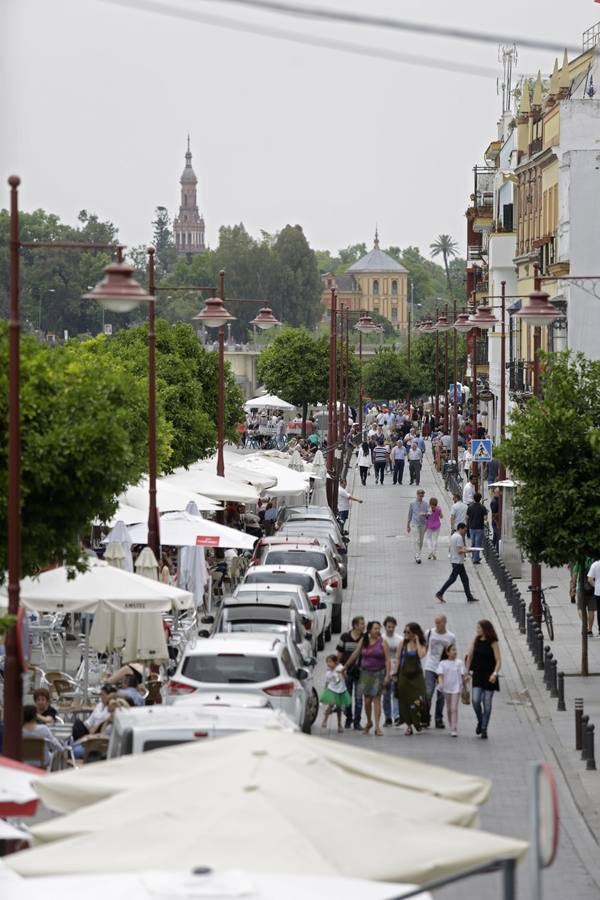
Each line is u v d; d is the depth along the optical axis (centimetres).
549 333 13138
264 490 11506
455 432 18200
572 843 4450
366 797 2584
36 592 5419
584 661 7200
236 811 2450
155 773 2752
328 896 2177
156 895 2123
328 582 8288
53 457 4816
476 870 2311
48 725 5106
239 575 9731
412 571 11019
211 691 4900
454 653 5956
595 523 6744
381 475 18125
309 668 5703
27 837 2911
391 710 6259
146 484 8831
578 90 14850
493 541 11725
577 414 6831
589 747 5372
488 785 2847
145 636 5891
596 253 12456
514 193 18238
